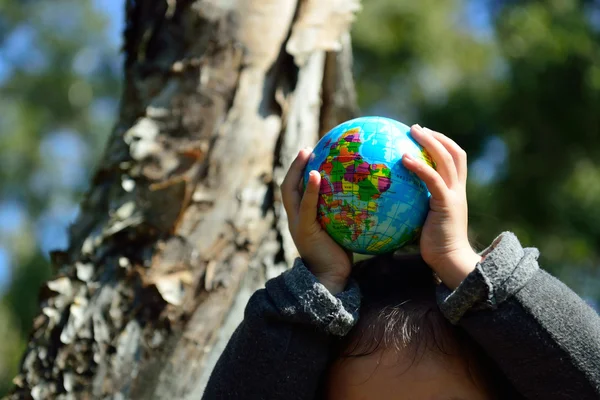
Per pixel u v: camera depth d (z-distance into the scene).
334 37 2.05
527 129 7.37
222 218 1.86
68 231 1.98
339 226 1.44
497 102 7.60
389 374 1.41
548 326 1.36
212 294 1.81
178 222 1.84
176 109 1.92
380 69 8.92
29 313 10.43
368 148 1.43
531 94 7.23
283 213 1.92
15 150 13.02
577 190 7.17
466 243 1.44
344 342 1.46
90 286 1.85
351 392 1.43
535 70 7.15
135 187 1.89
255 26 1.97
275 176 1.93
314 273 1.48
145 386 1.76
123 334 1.79
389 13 8.66
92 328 1.80
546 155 7.28
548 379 1.37
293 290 1.44
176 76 1.95
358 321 1.47
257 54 1.95
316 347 1.44
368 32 8.56
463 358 1.42
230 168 1.88
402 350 1.42
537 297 1.38
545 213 7.20
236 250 1.85
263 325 1.46
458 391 1.40
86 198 1.99
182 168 1.88
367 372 1.42
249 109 1.92
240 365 1.46
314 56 2.05
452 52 8.98
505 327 1.36
